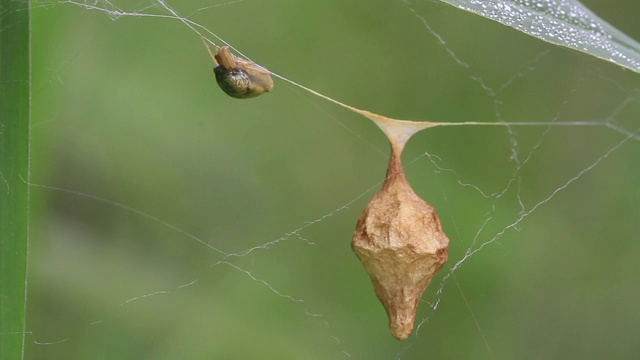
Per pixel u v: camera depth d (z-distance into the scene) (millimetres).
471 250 126
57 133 120
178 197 124
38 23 116
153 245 123
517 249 127
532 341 126
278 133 127
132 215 122
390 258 99
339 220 127
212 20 125
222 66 102
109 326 119
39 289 118
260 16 126
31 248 118
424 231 99
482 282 125
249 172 126
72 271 119
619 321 129
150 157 123
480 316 125
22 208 98
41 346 117
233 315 122
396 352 124
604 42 103
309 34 128
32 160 118
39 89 118
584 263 129
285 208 126
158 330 120
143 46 123
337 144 128
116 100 122
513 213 128
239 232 125
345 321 124
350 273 125
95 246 121
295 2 127
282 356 122
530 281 127
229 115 125
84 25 120
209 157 125
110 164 122
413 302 100
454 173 128
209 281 123
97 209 121
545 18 102
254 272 124
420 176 127
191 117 124
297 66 128
